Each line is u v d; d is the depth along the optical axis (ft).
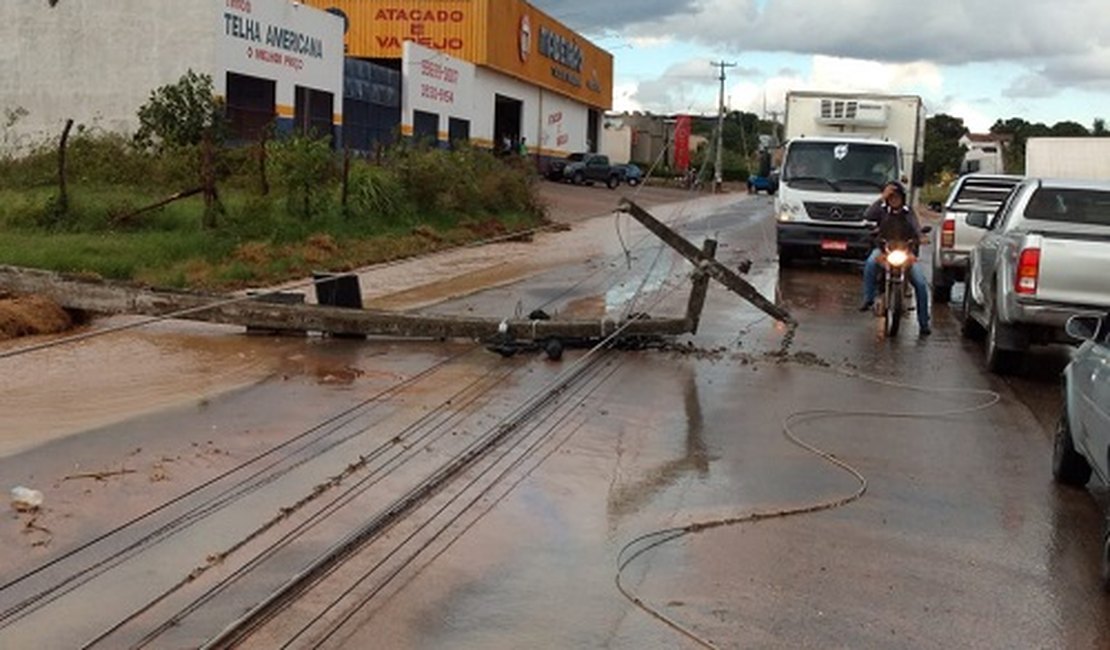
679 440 28.12
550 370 35.58
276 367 34.40
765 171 89.35
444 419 28.94
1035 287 36.29
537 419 29.48
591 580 18.83
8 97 104.58
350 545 19.79
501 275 64.54
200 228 60.70
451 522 21.38
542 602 17.85
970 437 29.81
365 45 176.35
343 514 21.42
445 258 72.95
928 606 18.34
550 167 198.29
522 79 196.44
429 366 35.32
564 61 219.82
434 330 38.17
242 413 28.71
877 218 48.14
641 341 39.86
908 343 44.96
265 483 23.11
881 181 72.49
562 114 226.99
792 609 17.99
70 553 18.99
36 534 19.77
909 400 34.09
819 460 26.84
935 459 27.45
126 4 102.78
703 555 20.24
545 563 19.51
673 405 31.83
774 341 43.19
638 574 19.20
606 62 254.68
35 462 23.89
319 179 73.36
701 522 21.97
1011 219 42.01
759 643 16.69
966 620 17.84
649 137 303.07
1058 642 17.16
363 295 52.90
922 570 19.93
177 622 16.58
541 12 203.62
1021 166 209.87
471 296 54.39
